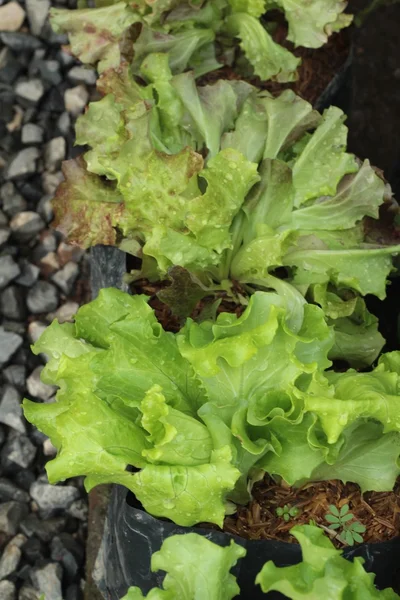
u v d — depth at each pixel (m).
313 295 1.15
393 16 1.54
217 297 1.17
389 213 1.18
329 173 1.17
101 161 1.13
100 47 1.28
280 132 1.17
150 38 1.22
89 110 1.20
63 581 1.30
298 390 1.01
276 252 1.12
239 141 1.17
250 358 1.04
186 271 1.11
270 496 1.08
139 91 1.20
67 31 1.29
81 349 1.10
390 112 1.49
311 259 1.15
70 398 1.05
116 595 1.14
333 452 1.04
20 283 1.45
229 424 1.05
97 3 1.30
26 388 1.41
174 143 1.18
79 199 1.18
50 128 1.55
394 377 1.05
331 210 1.16
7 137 1.54
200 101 1.17
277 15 1.35
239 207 1.12
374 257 1.15
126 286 1.17
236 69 1.31
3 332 1.42
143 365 1.05
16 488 1.35
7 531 1.32
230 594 1.00
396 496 1.08
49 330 1.11
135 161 1.12
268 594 1.06
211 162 1.10
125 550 1.08
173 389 1.06
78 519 1.34
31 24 1.58
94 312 1.09
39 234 1.49
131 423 1.02
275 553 1.04
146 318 1.06
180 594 0.99
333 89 1.34
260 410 1.04
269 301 1.05
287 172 1.13
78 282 1.47
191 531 1.04
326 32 1.26
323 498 1.07
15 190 1.50
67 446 1.00
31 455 1.37
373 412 1.01
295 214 1.16
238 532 1.06
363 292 1.15
